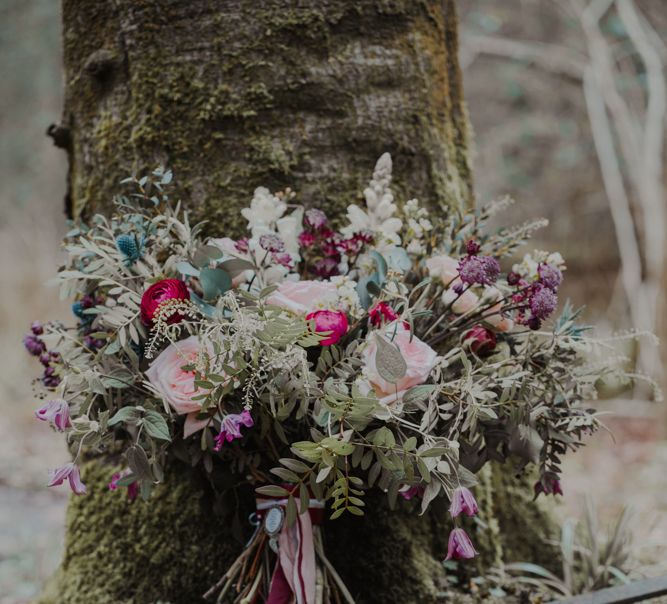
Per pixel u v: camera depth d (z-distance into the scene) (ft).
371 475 4.02
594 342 4.31
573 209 18.28
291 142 5.05
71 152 5.54
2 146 22.26
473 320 4.37
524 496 5.80
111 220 4.83
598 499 8.61
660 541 6.35
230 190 5.04
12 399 13.94
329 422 3.92
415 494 4.31
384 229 4.42
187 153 5.05
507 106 19.58
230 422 3.91
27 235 19.57
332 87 5.07
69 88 5.43
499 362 4.30
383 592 5.16
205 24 5.03
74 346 4.37
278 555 4.38
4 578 6.49
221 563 5.14
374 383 3.98
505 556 5.68
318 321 3.98
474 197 5.73
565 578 5.50
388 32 5.18
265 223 4.48
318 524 4.47
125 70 5.16
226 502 4.64
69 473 3.97
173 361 4.04
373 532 5.17
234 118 5.02
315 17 5.04
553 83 18.92
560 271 4.41
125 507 5.30
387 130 5.15
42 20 21.12
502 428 4.33
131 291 4.16
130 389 4.24
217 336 3.92
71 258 4.54
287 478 3.99
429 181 5.29
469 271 4.09
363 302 4.15
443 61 5.50
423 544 5.27
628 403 12.89
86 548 5.36
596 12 16.19
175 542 5.19
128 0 5.10
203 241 4.76
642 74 16.78
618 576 5.48
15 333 15.64
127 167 5.14
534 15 18.61
